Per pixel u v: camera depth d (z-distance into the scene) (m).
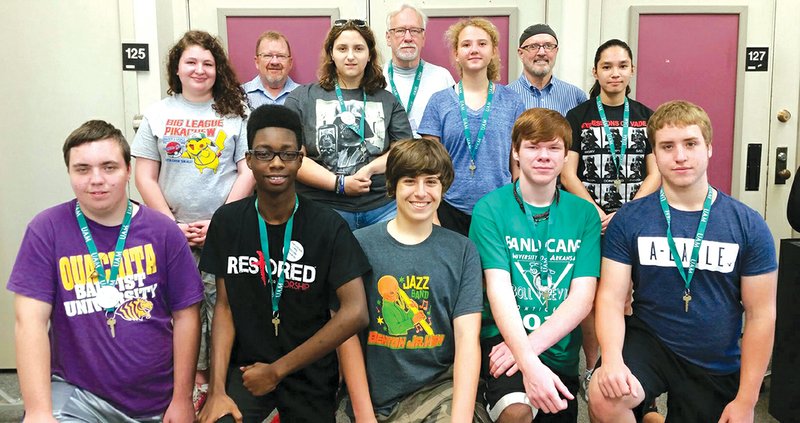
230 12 3.13
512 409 1.68
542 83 2.86
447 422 1.65
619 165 2.55
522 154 1.88
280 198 1.73
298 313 1.77
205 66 2.23
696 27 3.15
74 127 2.97
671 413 1.86
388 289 1.79
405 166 1.76
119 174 1.62
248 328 1.77
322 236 1.75
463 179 2.42
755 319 1.74
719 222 1.75
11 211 2.96
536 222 1.91
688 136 1.72
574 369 1.93
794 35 3.16
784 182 3.27
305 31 3.17
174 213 2.28
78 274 1.64
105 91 2.97
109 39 2.94
